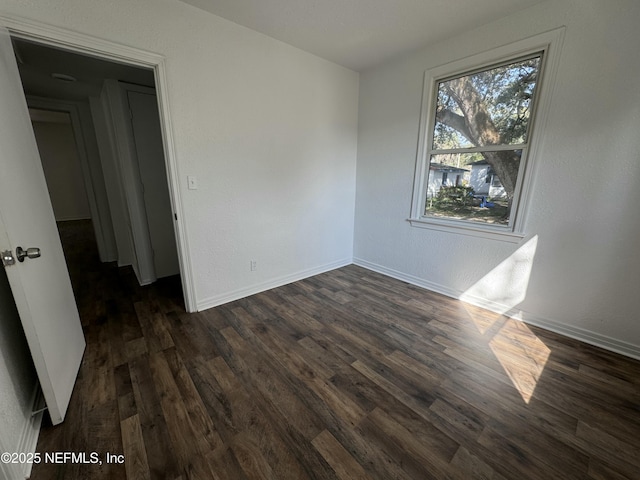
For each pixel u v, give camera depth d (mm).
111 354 1902
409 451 1257
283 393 1581
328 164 3264
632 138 1756
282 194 2906
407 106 2908
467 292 2732
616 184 1846
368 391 1604
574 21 1854
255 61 2428
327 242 3516
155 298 2773
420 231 3033
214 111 2277
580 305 2094
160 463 1189
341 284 3166
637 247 1828
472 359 1892
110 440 1289
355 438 1316
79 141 3547
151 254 3188
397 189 3174
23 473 1117
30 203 1439
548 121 2051
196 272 2443
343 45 2619
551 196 2115
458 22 2219
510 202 2375
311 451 1252
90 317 2393
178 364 1810
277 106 2664
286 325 2293
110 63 2322
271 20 2205
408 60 2818
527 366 1824
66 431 1329
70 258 4113
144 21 1855
